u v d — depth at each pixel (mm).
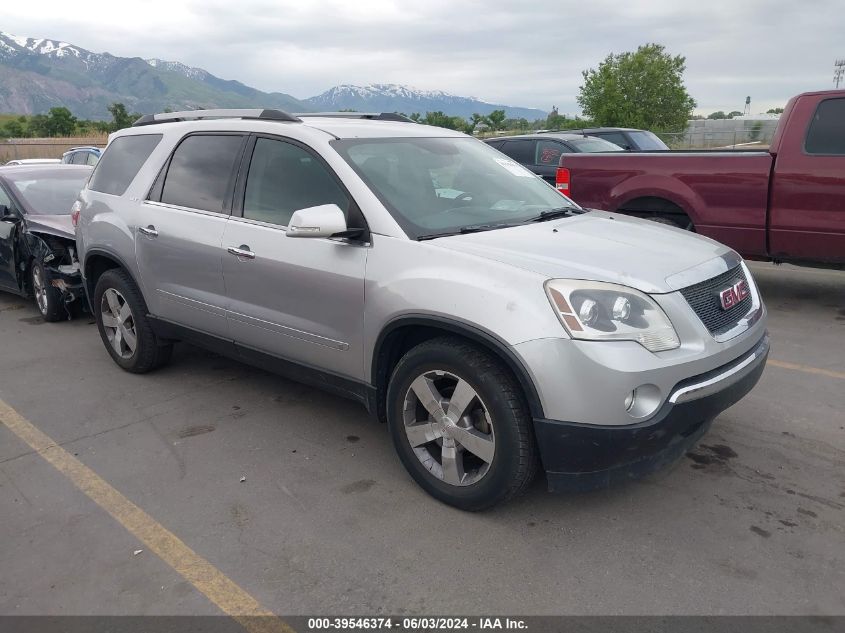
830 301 6988
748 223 6457
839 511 3271
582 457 2930
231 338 4355
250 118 4453
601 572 2883
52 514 3438
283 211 3947
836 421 4211
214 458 3971
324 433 4266
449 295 3119
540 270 3039
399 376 3408
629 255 3307
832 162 5938
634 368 2848
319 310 3707
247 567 2980
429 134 4445
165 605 2768
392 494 3527
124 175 5129
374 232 3494
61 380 5301
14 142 32219
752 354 3441
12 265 7285
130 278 5043
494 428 3082
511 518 3285
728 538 3088
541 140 10922
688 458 3812
